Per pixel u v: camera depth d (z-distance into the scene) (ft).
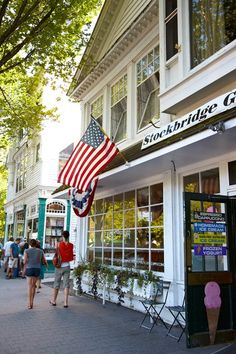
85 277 37.93
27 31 27.61
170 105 25.85
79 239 43.50
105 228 38.27
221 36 22.61
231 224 21.79
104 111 41.19
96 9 31.50
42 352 18.88
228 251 21.45
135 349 19.40
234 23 21.91
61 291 40.42
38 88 54.34
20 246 57.47
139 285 27.35
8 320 26.04
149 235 29.84
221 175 23.00
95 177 30.50
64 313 28.48
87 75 42.39
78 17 30.19
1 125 40.40
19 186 79.71
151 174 29.43
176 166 26.35
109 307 30.96
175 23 27.14
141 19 32.27
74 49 31.12
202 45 24.17
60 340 21.07
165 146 22.50
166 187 27.53
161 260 27.96
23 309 29.99
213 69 22.21
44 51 29.58
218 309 20.30
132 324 24.90
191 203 20.75
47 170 60.44
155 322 24.88
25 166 74.74
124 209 34.55
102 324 24.90
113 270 32.63
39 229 58.44
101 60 38.81
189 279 19.94
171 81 27.12
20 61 28.86
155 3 30.32
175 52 26.89
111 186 35.96
